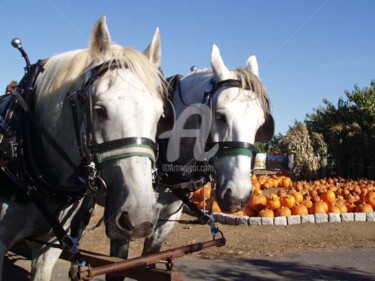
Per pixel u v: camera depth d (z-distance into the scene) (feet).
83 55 5.33
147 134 4.57
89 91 4.70
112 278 7.38
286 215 16.74
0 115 5.92
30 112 5.58
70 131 5.29
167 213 8.01
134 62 4.81
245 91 6.86
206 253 12.70
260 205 17.57
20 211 5.38
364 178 30.86
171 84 8.20
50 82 5.48
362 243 13.97
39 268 6.00
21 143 5.46
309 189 21.16
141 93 4.63
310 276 10.54
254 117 6.76
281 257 12.32
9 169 5.37
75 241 5.17
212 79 7.35
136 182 4.41
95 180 4.78
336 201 18.34
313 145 32.58
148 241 8.06
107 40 4.99
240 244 13.75
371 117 33.24
